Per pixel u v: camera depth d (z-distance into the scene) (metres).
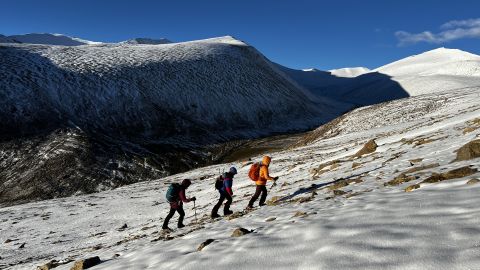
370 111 63.53
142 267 6.26
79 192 46.41
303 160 31.89
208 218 13.85
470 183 6.33
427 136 19.66
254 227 7.51
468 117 23.66
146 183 40.81
